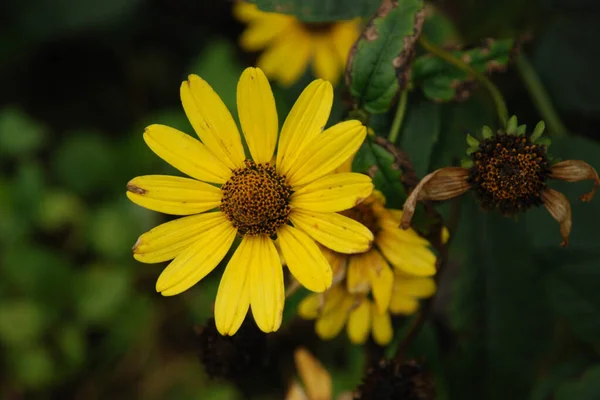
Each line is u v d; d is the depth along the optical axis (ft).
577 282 1.55
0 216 2.05
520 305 1.61
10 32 2.05
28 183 2.07
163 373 2.02
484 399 1.62
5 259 2.02
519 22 1.70
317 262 1.30
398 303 1.40
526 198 1.32
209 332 1.42
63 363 2.02
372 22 1.36
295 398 1.64
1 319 1.99
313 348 1.92
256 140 1.33
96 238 2.03
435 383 1.61
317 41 1.86
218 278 1.83
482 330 1.62
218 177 1.34
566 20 1.72
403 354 1.42
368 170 1.35
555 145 1.53
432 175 1.31
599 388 1.55
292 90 1.86
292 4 1.42
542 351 1.61
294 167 1.33
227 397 1.94
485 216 1.60
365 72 1.36
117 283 2.02
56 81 2.33
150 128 1.32
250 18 1.88
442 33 1.61
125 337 2.03
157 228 1.32
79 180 2.10
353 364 1.75
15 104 2.30
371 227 1.36
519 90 1.73
